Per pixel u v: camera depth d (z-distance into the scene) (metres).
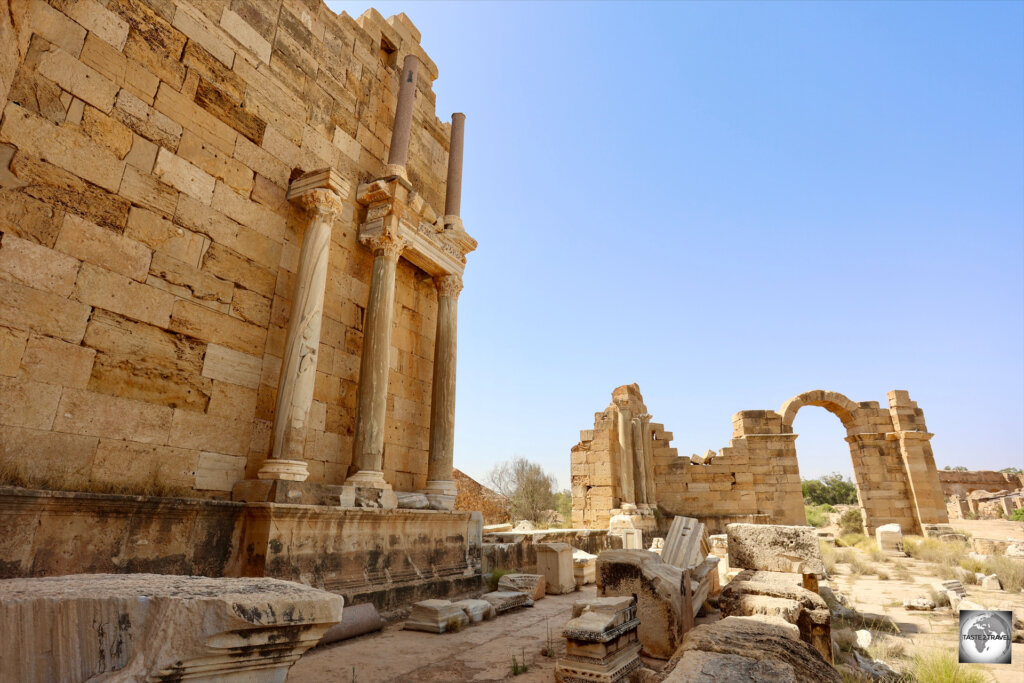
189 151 6.81
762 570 8.02
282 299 7.73
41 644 2.22
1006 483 46.25
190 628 2.16
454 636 6.41
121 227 5.96
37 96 5.43
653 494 23.47
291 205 8.15
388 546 7.86
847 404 25.08
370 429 8.17
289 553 6.34
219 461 6.57
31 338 5.11
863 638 7.21
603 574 5.98
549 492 32.16
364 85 10.20
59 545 4.82
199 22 7.20
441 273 10.93
